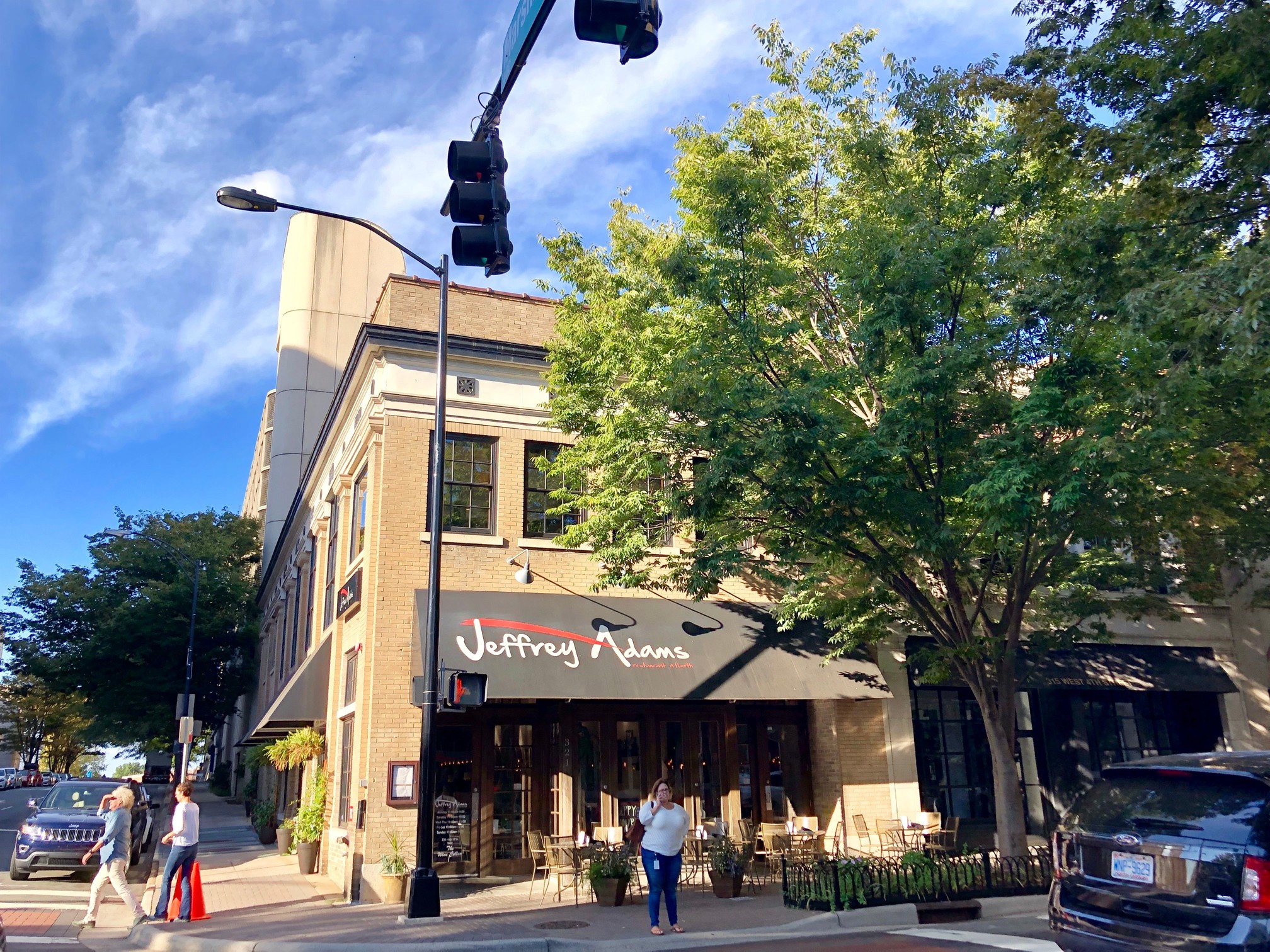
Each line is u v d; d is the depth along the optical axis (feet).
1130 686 65.00
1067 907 22.35
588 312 50.90
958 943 30.94
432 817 39.34
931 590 50.55
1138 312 31.09
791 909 38.99
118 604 140.05
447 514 53.78
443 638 48.67
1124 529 41.34
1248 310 28.25
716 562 44.01
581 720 55.01
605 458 49.26
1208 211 34.96
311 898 48.11
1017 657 61.62
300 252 158.40
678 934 34.14
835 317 47.85
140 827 65.05
